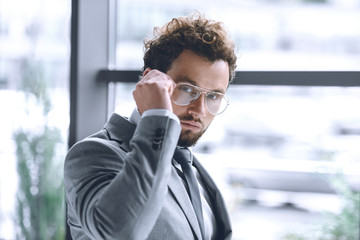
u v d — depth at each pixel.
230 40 1.23
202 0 2.41
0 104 2.63
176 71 1.16
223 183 2.44
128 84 2.40
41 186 2.60
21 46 2.65
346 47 2.29
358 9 2.31
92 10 2.33
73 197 1.05
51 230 2.60
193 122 1.17
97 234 0.95
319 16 2.33
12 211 2.63
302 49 2.33
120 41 2.46
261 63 2.33
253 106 2.33
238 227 2.43
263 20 2.37
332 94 2.21
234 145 2.42
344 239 2.27
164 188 0.96
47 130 2.61
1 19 2.73
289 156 2.37
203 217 1.17
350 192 2.27
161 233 1.05
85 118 2.32
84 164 1.06
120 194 0.91
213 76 1.16
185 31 1.18
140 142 0.96
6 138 2.65
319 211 2.33
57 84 2.62
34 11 2.65
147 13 2.44
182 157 1.22
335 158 2.29
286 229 2.37
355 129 2.23
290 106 2.28
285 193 2.39
